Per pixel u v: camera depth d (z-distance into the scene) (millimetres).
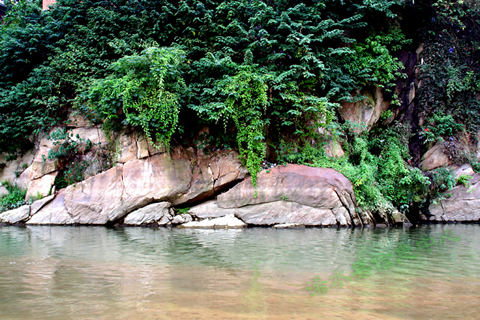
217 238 7098
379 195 10195
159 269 4352
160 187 9812
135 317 2736
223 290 3441
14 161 11734
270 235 7602
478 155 12273
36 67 11758
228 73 10195
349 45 11953
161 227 9273
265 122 10078
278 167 10086
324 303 3066
